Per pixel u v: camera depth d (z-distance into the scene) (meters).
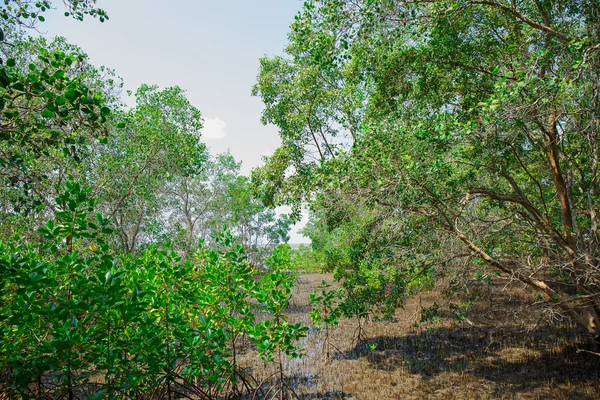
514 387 7.48
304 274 33.75
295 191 11.36
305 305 18.11
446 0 6.14
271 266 7.77
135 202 15.62
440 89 8.04
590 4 6.28
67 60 3.94
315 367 9.26
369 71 8.02
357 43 7.55
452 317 13.19
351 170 6.68
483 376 8.17
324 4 6.36
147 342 5.11
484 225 7.35
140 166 14.13
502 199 7.71
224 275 6.97
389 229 7.56
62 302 4.34
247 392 7.69
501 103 5.32
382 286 9.41
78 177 11.04
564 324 11.80
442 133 6.18
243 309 6.87
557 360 8.85
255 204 28.58
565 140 8.10
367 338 11.64
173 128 15.07
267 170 12.18
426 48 7.36
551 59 6.07
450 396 7.21
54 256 8.32
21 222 9.55
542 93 5.24
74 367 4.44
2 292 4.25
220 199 25.44
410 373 8.59
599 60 5.27
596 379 7.64
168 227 18.98
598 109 5.50
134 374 4.94
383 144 6.86
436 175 6.70
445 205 7.22
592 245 7.22
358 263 9.69
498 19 7.39
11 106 3.99
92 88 10.97
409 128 6.97
